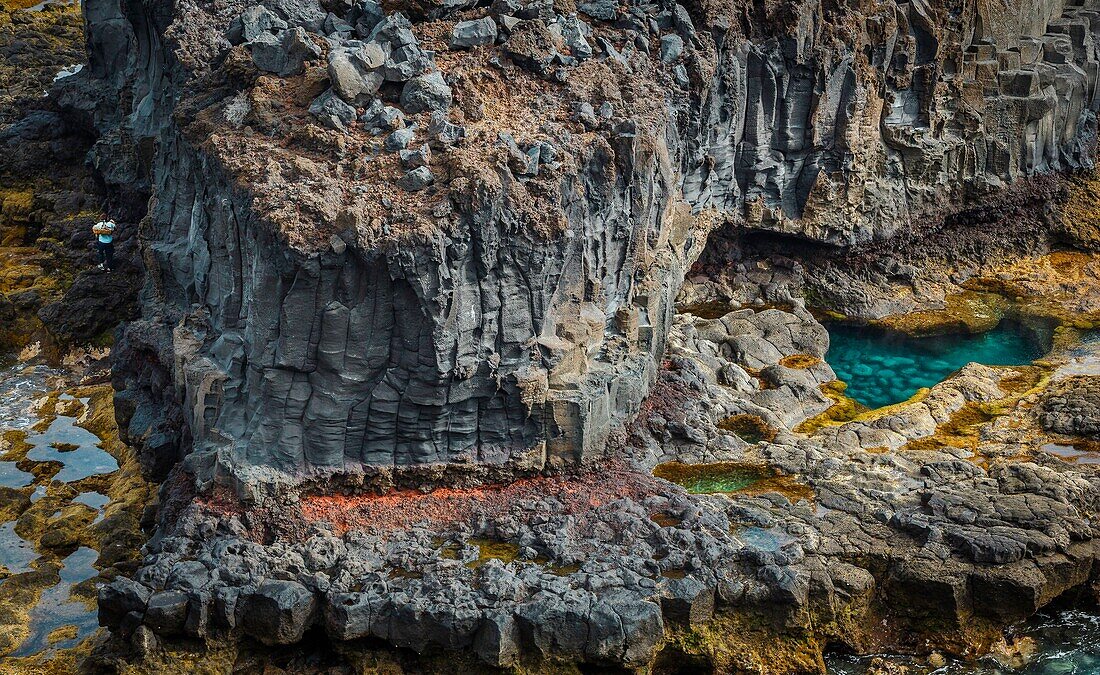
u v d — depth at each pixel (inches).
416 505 897.5
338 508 885.2
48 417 1169.4
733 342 1243.2
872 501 962.7
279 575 824.3
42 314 1296.8
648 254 1039.0
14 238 1461.6
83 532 986.1
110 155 1326.3
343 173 886.4
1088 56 1648.6
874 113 1395.2
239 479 861.2
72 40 1716.3
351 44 980.6
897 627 887.1
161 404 1061.1
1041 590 879.1
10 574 934.4
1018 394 1197.1
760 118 1344.7
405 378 878.4
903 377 1267.2
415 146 908.0
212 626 807.7
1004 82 1528.1
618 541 877.8
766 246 1425.9
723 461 1024.2
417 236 831.1
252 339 873.5
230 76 1001.5
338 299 854.5
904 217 1446.9
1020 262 1544.0
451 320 861.8
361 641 817.5
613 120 978.7
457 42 1002.7
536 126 948.6
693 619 834.8
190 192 1053.2
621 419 984.9
